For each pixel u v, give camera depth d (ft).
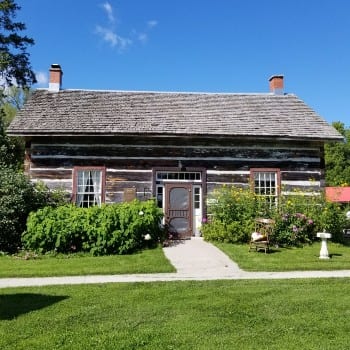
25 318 20.49
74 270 32.53
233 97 63.10
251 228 46.09
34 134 51.39
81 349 16.57
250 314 20.99
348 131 191.72
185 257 38.93
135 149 53.62
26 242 41.42
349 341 17.37
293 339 17.61
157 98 61.67
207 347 16.71
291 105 61.21
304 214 48.06
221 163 53.93
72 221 41.52
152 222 44.78
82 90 62.49
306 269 33.58
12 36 77.25
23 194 44.80
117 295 24.76
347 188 118.21
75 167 52.90
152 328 18.97
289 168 54.49
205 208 52.85
